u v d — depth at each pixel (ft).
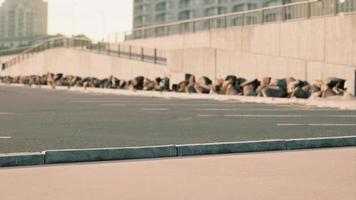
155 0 452.76
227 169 21.97
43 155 23.13
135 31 175.11
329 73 89.61
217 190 17.81
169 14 436.35
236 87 100.12
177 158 24.98
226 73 113.60
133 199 16.44
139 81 140.05
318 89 84.58
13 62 307.17
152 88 131.44
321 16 96.94
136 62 156.25
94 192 17.44
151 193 17.33
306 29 99.19
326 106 68.85
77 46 216.13
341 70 86.79
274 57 101.65
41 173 20.89
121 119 48.47
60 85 200.85
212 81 116.98
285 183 19.04
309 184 18.85
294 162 23.81
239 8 375.45
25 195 16.94
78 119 48.52
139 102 81.61
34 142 30.35
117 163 23.43
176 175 20.56
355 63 87.61
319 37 95.86
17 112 58.75
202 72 120.06
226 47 123.65
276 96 87.81
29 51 280.92
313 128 39.32
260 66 105.19
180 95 106.83
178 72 127.75
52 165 22.81
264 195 17.03
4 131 37.22
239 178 19.98
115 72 170.40
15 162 22.61
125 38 180.04
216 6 392.68
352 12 89.61
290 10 105.81
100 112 58.49
